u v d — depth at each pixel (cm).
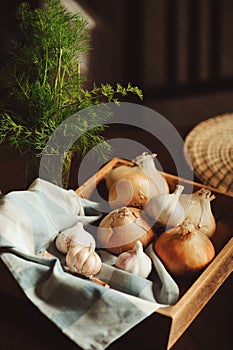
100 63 153
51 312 94
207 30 202
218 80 181
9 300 100
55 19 109
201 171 129
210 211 111
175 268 102
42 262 98
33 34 110
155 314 92
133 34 164
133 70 168
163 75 185
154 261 102
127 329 91
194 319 101
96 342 91
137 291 98
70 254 101
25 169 120
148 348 95
